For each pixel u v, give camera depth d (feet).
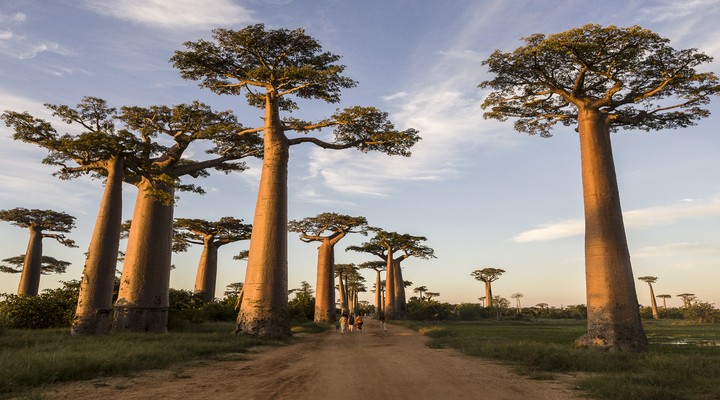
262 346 53.21
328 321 153.79
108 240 63.05
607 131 55.57
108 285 62.23
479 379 27.84
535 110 66.18
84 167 68.90
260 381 26.96
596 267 49.85
